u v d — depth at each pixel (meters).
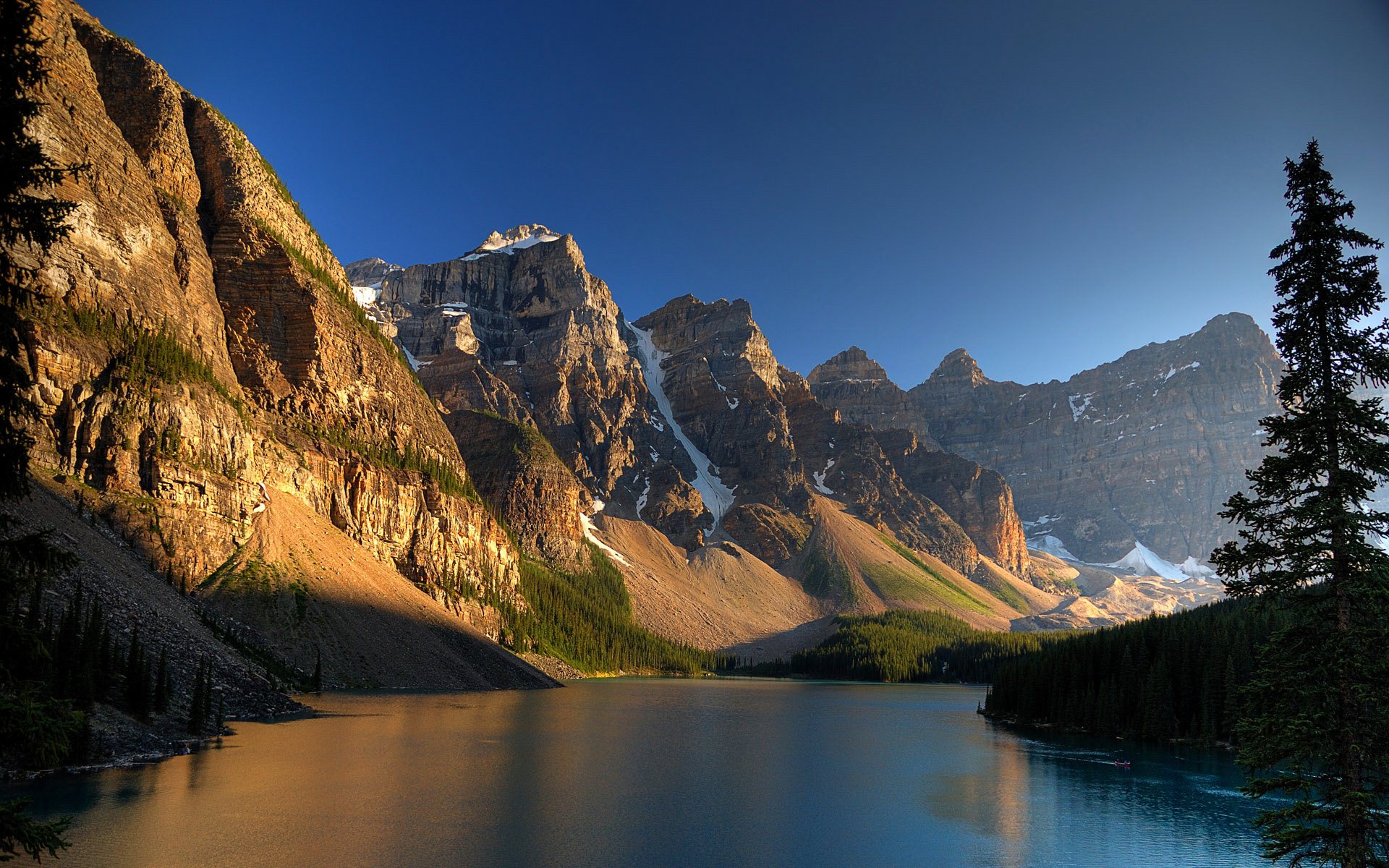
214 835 55.59
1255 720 31.31
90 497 123.00
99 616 78.38
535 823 63.84
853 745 117.56
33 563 23.81
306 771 76.25
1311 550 30.02
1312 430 30.70
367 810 64.38
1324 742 30.20
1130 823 72.25
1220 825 71.69
